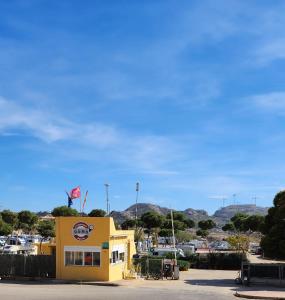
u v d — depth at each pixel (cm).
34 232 11931
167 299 2828
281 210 4222
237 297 3056
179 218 14062
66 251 4138
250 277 3894
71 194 5434
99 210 11075
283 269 3834
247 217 11969
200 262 6331
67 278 4100
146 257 5206
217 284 4022
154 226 11688
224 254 6303
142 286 3756
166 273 4531
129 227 11694
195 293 3228
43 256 4209
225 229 14050
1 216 10731
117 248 4341
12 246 7094
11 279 4184
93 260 4091
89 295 3003
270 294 3153
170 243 10856
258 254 8712
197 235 14725
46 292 3173
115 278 4222
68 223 4162
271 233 4250
